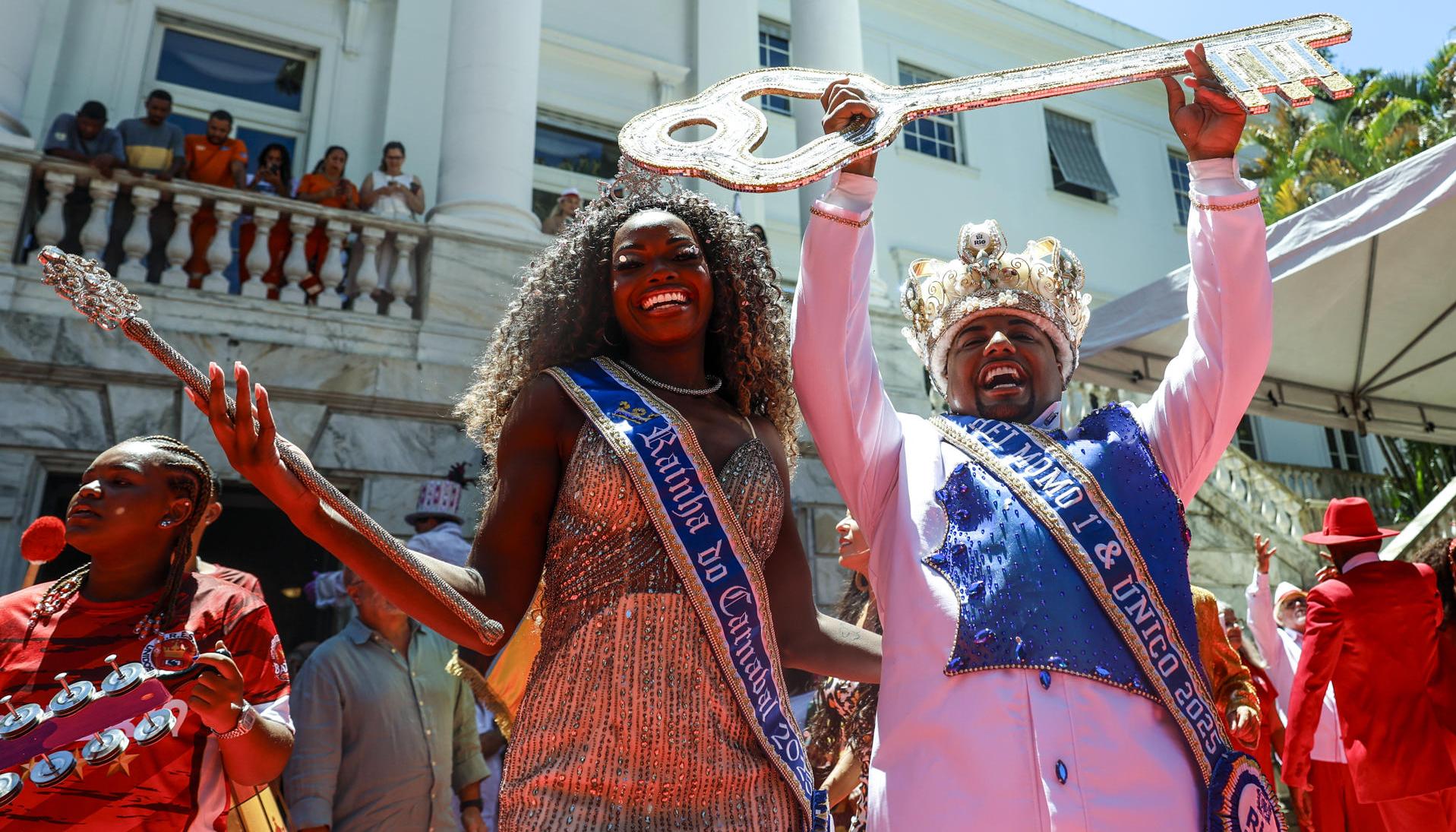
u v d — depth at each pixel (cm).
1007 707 150
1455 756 366
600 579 144
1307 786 362
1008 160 1444
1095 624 156
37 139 785
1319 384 707
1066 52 1520
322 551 796
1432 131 1451
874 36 1380
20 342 588
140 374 618
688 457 149
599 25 1093
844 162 150
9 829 150
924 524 173
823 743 276
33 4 680
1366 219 498
